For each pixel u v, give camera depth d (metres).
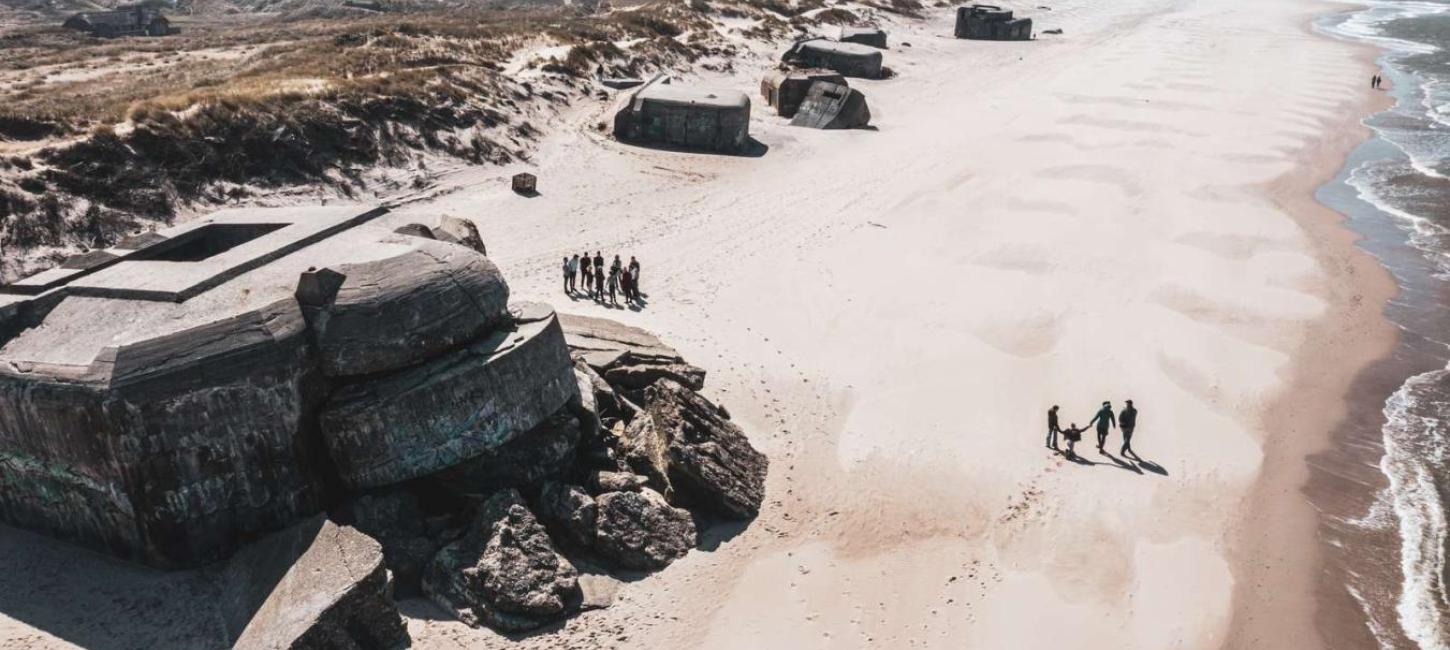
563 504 17.83
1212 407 25.08
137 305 17.08
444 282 18.14
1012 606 17.64
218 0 119.31
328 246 19.72
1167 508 20.73
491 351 18.20
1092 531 19.84
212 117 34.88
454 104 42.62
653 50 60.69
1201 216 39.44
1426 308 31.84
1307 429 24.34
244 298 17.11
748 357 26.05
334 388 17.30
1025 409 24.39
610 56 56.94
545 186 39.53
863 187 41.84
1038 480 21.44
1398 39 94.75
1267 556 19.48
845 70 67.06
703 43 65.94
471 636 15.78
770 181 42.31
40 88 45.03
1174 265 34.16
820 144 48.97
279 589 15.00
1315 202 42.47
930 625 17.06
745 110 46.72
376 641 15.17
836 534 19.31
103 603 15.34
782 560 18.44
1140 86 65.81
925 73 70.19
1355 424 24.70
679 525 18.59
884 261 33.50
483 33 60.16
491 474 18.11
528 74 51.06
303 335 16.80
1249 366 27.34
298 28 81.94
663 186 40.78
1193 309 30.77
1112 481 21.53
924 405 24.30
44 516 16.72
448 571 16.47
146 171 32.03
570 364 19.94
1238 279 33.41
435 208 36.28
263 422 16.33
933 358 26.72
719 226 36.28
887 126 53.72
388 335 17.25
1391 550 19.80
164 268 18.36
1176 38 89.94
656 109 46.16
